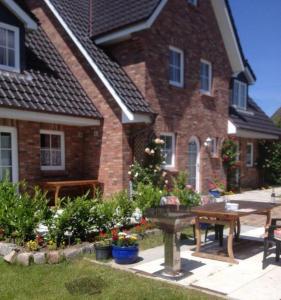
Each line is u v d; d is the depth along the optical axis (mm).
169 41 13867
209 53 16031
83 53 12789
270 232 6672
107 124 12617
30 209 7102
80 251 6836
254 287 5445
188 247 7789
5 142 10938
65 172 12641
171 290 5293
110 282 5594
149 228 8555
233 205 7035
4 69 11078
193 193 9688
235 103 19219
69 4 14453
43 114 10836
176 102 14164
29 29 12266
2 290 5305
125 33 12703
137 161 12719
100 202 8141
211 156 16078
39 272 5973
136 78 13008
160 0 12531
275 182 22203
